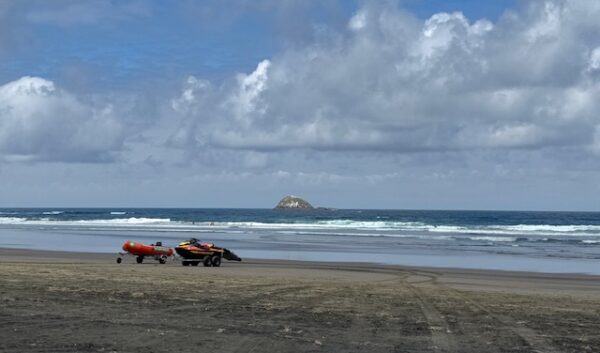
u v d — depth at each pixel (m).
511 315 14.16
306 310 14.21
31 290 16.59
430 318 13.44
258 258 36.66
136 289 17.44
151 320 12.22
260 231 75.88
